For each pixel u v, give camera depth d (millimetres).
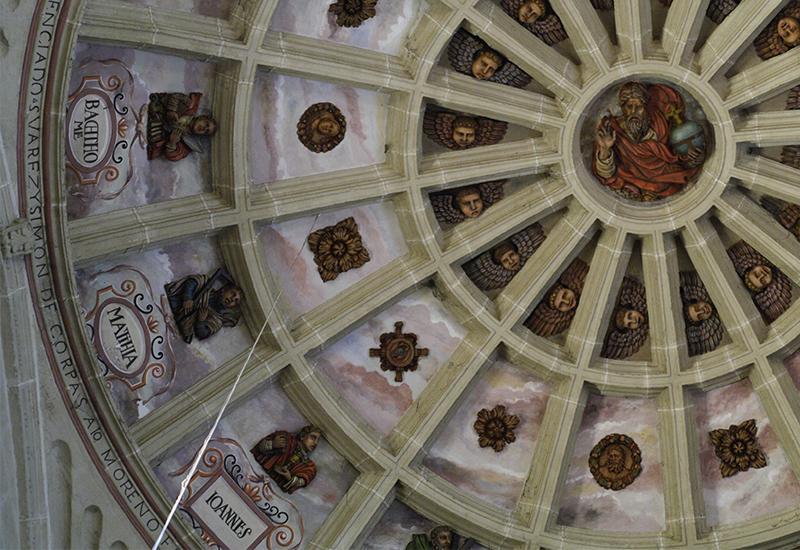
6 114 16984
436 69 21109
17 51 17016
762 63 21516
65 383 18125
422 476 21281
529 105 21562
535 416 22062
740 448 22016
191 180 19938
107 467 18578
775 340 21766
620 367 22062
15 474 17375
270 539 20641
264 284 20344
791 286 22062
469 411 21938
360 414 21375
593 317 21969
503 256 22016
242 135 19828
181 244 20031
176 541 19297
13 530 17266
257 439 20812
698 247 21969
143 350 19688
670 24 21391
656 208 21969
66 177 18656
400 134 21000
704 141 21875
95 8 18250
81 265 18812
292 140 20703
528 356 21719
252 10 19453
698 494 21875
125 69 19094
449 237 21641
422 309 21781
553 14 21312
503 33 20969
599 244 22125
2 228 17016
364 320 21344
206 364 20266
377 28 20828
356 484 21109
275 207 20359
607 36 21547
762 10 20859
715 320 22219
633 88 21703
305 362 20734
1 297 17250
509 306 21750
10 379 17391
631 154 21875
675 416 21953
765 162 21797
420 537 21422
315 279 21141
